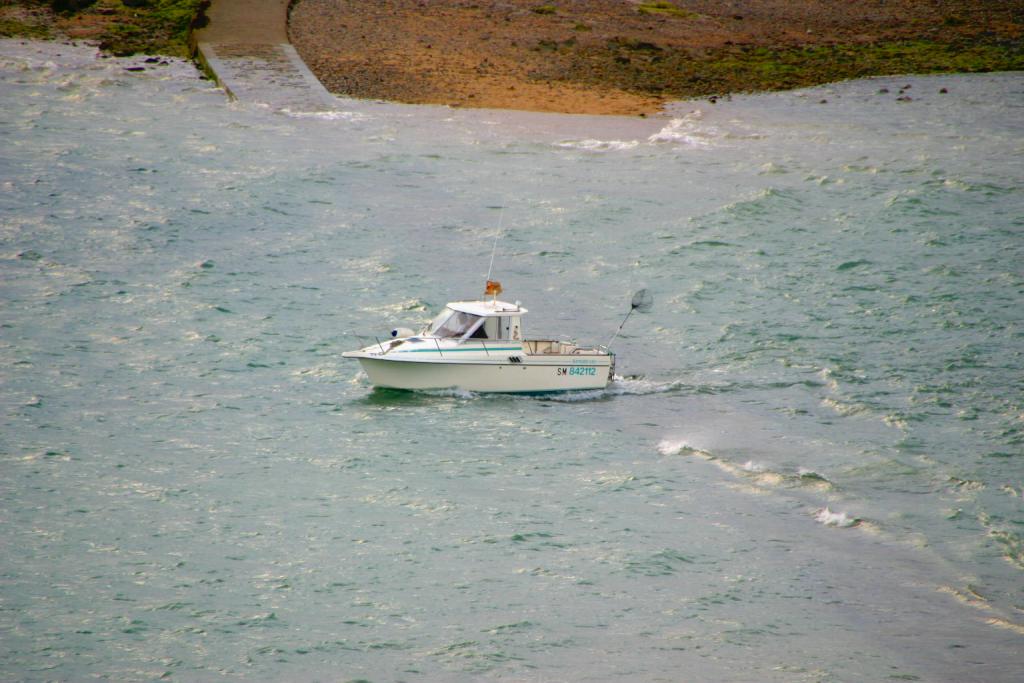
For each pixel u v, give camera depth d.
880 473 111.44
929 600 90.19
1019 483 109.31
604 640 83.94
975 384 133.25
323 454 112.81
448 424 121.25
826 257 180.75
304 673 79.12
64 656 79.94
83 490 103.50
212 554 93.62
